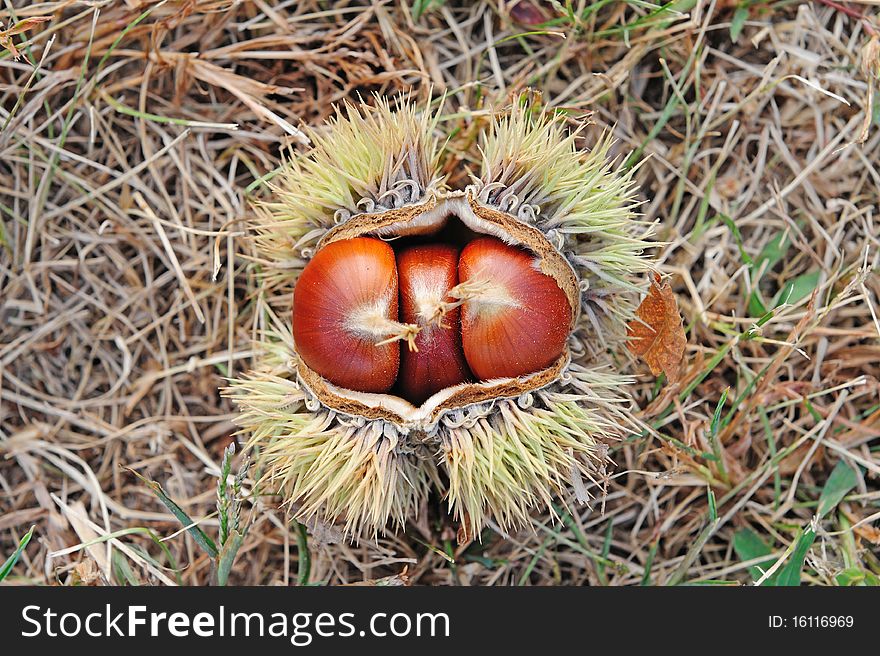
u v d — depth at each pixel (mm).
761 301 539
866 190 544
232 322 540
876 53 532
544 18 542
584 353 516
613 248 501
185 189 542
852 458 531
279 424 502
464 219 502
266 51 539
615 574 538
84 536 534
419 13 541
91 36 529
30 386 544
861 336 535
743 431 538
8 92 536
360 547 536
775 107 543
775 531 534
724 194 544
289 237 508
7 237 541
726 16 542
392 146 500
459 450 496
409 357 500
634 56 540
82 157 536
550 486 515
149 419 542
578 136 531
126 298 543
